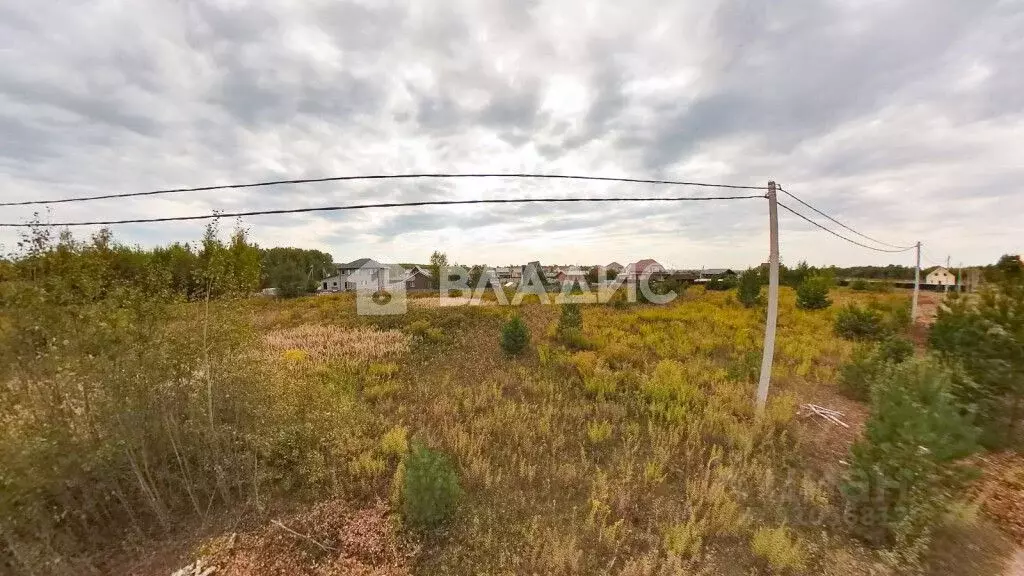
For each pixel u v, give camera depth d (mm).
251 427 5047
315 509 4918
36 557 3848
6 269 3725
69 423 4055
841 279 42719
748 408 7668
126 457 4426
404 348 12992
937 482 4598
